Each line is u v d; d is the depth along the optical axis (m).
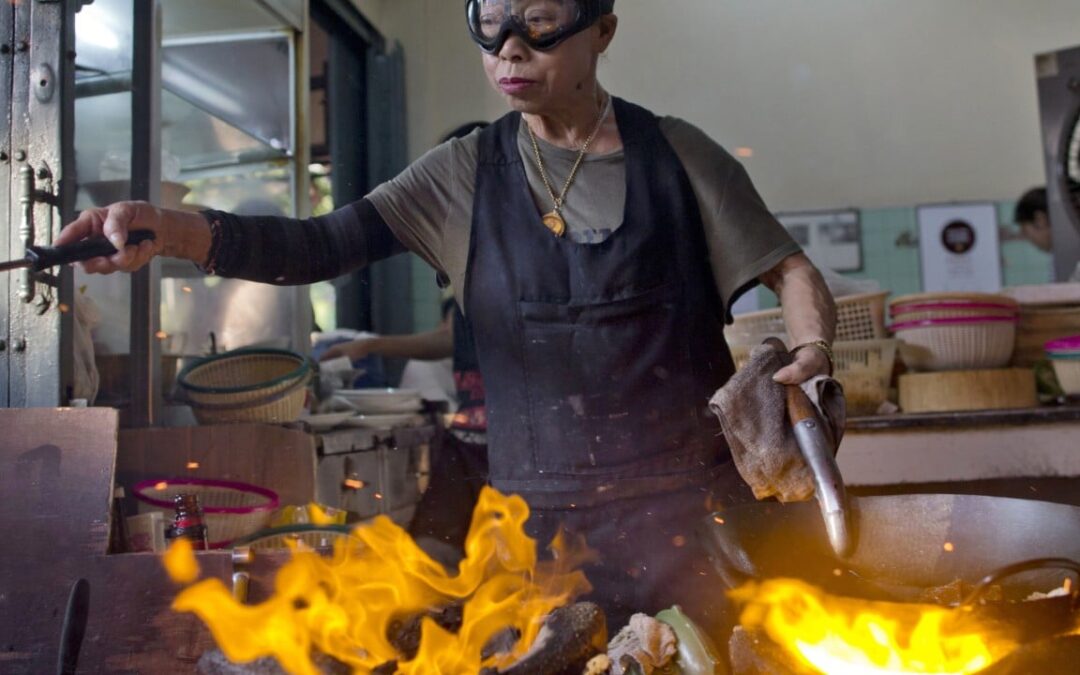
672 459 1.35
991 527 1.01
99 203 2.06
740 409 1.02
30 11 1.34
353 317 4.47
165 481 1.64
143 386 2.03
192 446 1.78
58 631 1.14
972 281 5.06
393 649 0.94
